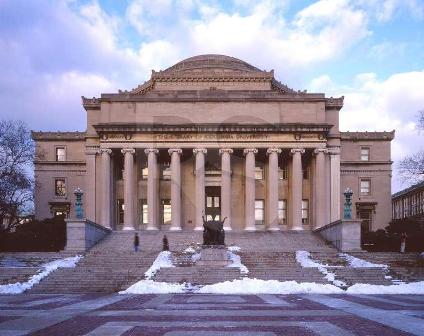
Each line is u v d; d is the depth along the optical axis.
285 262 49.25
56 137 88.88
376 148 89.00
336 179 76.81
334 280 41.44
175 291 37.28
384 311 24.23
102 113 76.81
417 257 51.88
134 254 53.56
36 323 20.33
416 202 114.31
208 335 17.23
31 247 65.75
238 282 38.59
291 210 76.31
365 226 88.00
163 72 84.50
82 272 43.94
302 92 82.31
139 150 75.81
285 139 75.00
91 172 77.19
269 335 17.25
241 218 76.19
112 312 24.09
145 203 78.44
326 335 17.28
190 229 76.06
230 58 88.88
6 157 73.12
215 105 76.81
